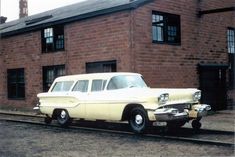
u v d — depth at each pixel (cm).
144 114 1067
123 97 1119
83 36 1716
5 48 2217
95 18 1655
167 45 1614
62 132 1216
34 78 2006
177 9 1675
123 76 1212
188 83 1703
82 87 1273
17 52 2123
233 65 1998
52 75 1912
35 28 1958
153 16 1591
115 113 1143
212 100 1822
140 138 1051
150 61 1541
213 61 1856
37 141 1044
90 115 1227
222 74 1889
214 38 1867
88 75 1270
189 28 1730
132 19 1490
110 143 984
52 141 1039
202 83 1775
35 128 1332
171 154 827
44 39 1959
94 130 1222
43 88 1952
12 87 2183
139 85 1220
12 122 1545
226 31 1956
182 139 991
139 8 1512
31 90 2028
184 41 1698
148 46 1538
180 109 1093
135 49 1491
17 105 2130
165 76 1597
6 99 2212
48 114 1393
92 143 991
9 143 1019
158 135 1088
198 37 1773
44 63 1939
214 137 1045
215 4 1886
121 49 1538
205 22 1816
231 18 1992
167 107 1058
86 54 1702
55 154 859
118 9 1525
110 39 1586
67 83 1334
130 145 948
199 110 1090
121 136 1097
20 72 2125
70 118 1320
